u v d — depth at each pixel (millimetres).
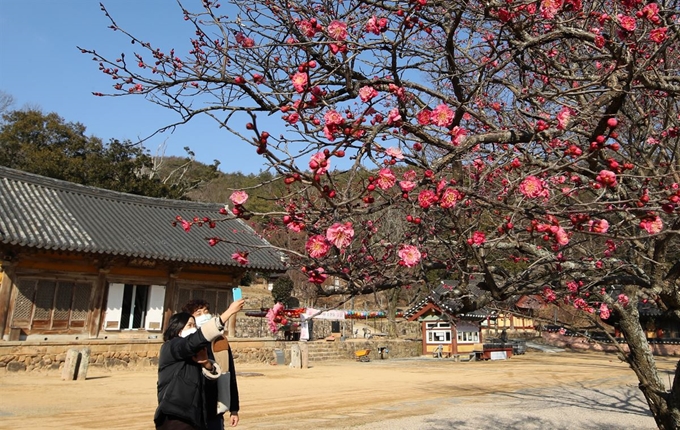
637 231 4758
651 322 32500
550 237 3064
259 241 20641
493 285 3484
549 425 9734
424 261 3648
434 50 4875
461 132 3598
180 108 3938
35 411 10188
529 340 37969
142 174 34125
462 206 3205
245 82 3668
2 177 18375
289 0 4176
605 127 3498
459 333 29469
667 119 5316
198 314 4688
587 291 4680
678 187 3377
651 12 3582
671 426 4375
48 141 33188
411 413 10812
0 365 15109
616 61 3760
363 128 2951
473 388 15352
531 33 4559
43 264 16797
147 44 4059
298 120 3029
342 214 2693
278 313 3027
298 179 2471
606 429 9500
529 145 3359
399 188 2895
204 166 43156
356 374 18875
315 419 10016
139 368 17984
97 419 9547
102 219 19031
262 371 19078
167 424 3648
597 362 25656
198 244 19781
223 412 4172
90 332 17578
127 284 18812
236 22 4109
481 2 3818
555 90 4523
